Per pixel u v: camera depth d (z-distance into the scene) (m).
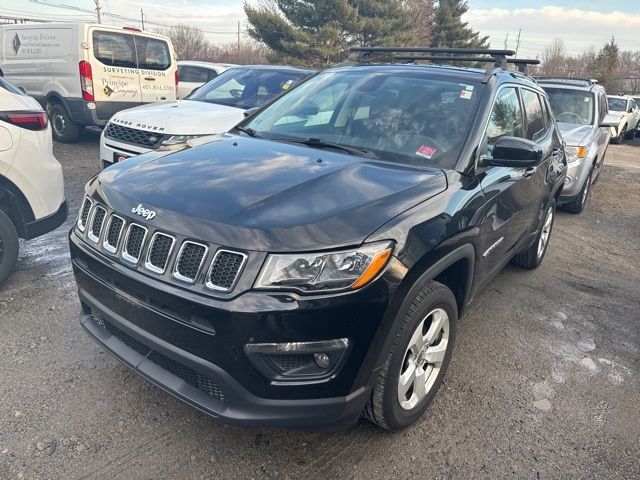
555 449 2.73
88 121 9.51
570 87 8.87
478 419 2.92
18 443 2.48
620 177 11.70
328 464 2.51
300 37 32.53
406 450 2.64
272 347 2.09
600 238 6.77
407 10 38.88
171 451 2.52
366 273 2.15
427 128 3.19
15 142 3.77
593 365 3.59
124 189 2.53
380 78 3.67
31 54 9.84
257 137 3.42
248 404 2.15
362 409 2.34
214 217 2.20
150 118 5.88
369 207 2.35
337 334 2.13
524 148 2.94
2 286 4.02
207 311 2.09
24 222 3.96
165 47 10.44
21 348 3.24
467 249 2.78
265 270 2.08
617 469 2.62
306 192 2.40
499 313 4.28
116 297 2.42
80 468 2.37
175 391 2.31
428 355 2.75
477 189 2.96
